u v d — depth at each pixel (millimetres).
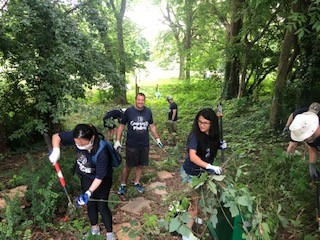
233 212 2561
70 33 5859
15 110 8336
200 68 18141
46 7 5512
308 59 8969
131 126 4465
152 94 21000
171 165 5988
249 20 9227
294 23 4730
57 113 6070
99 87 7430
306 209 3656
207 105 13898
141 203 4449
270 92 12938
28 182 4250
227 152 6102
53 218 3904
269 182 3906
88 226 3746
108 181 3348
